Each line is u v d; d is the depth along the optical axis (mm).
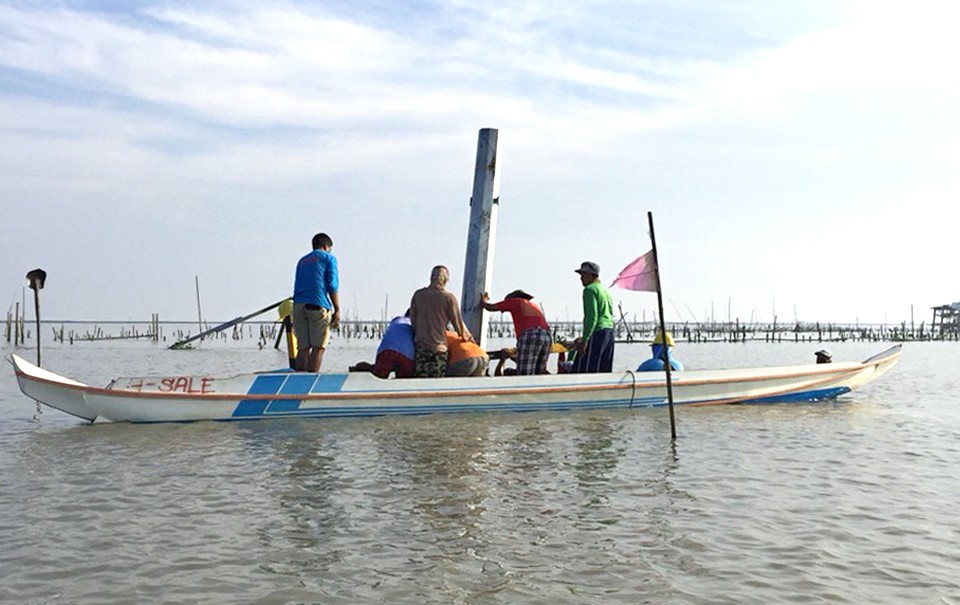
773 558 5414
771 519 6359
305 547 5578
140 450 9125
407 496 7012
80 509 6504
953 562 5375
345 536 5840
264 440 9836
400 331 12227
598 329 13164
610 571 5137
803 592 4812
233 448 9281
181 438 9945
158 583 4871
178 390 11086
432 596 4703
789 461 8812
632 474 8008
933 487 7559
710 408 13617
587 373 12922
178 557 5348
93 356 33625
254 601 4602
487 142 13516
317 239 12258
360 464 8391
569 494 7129
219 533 5887
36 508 6527
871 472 8242
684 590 4824
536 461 8633
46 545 5566
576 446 9602
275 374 11383
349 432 10500
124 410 10969
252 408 11336
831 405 14516
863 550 5609
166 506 6625
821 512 6590
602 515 6434
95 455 8805
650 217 11047
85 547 5535
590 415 12438
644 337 82562
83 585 4828
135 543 5637
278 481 7562
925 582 4996
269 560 5305
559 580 4977
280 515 6375
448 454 8984
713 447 9664
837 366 15031
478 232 13461
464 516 6383
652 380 13266
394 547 5598
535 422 11586
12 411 12508
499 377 12273
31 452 8961
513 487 7387
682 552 5520
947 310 99812
